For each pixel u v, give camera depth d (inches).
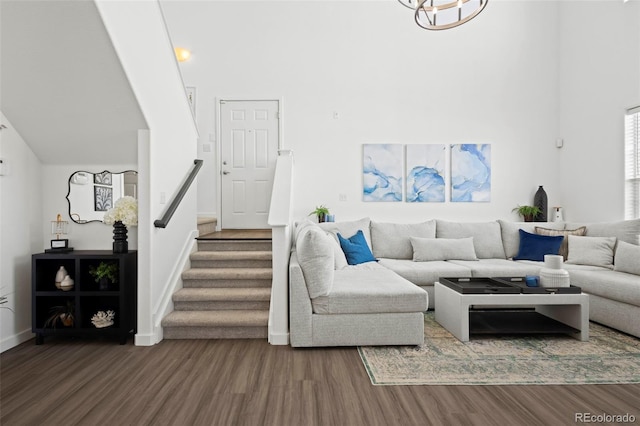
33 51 101.8
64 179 135.1
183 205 156.3
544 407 80.7
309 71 225.3
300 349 116.9
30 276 129.6
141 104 117.8
